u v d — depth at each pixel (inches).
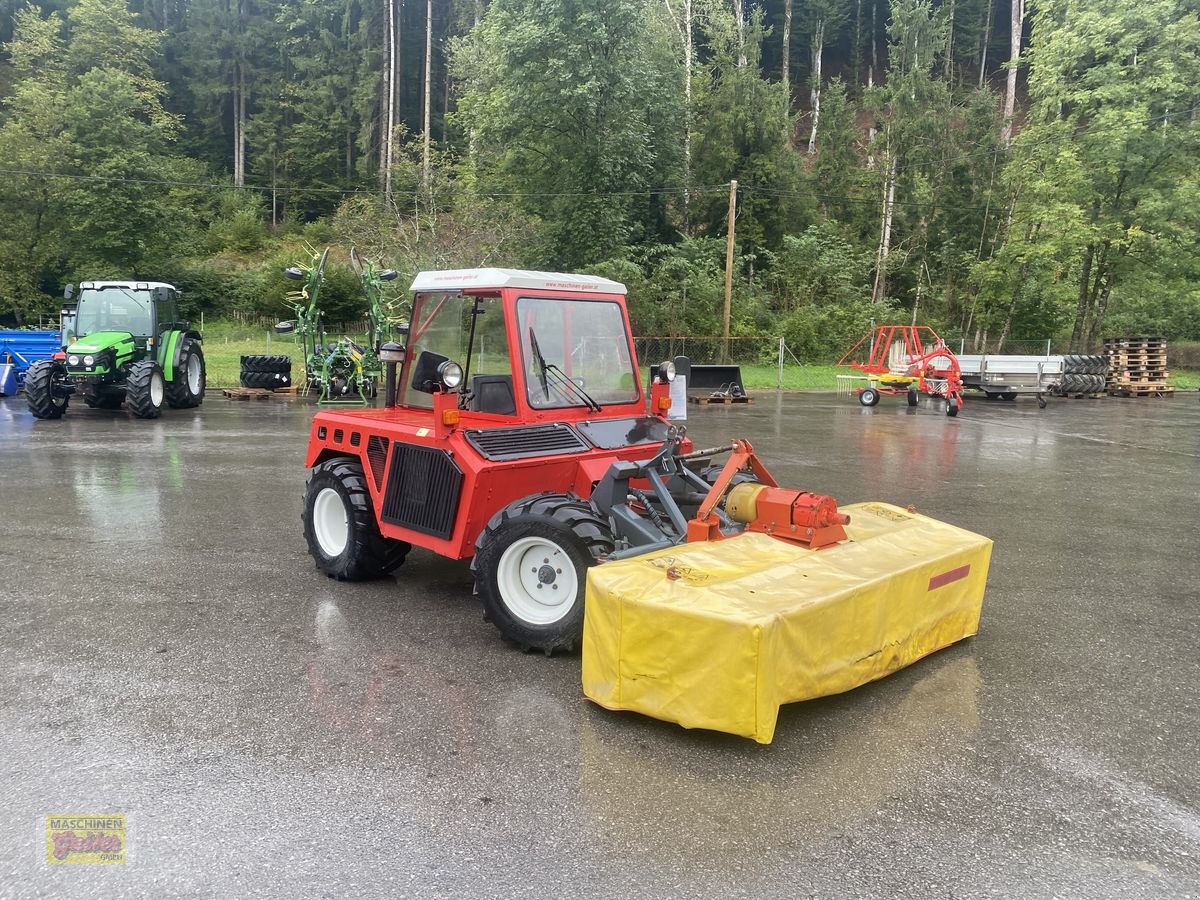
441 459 199.8
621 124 1198.9
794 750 143.1
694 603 143.3
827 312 1275.8
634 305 1178.6
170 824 119.3
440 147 1957.4
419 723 150.9
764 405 825.5
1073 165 1100.5
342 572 231.9
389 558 231.0
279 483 375.2
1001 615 217.8
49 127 1510.8
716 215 1405.0
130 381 588.1
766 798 127.7
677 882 107.1
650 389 232.8
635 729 149.5
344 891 104.8
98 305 631.2
